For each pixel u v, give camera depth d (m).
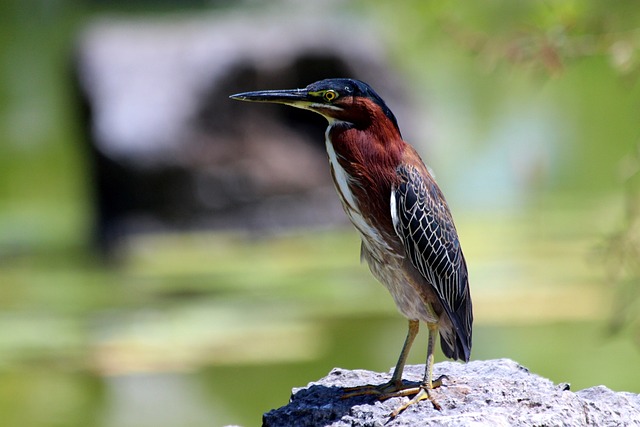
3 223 21.16
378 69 20.25
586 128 24.83
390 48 23.84
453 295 6.10
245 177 19.47
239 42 20.38
